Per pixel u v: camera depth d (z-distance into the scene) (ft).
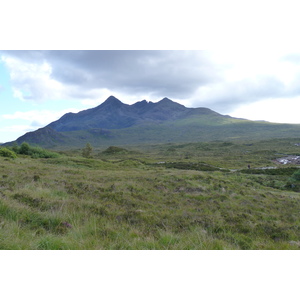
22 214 27.25
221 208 55.52
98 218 32.27
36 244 20.06
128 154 488.02
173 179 87.86
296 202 78.69
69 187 52.37
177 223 36.37
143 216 37.42
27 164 116.67
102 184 65.87
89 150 290.15
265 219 51.29
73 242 21.40
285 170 201.67
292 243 29.68
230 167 257.75
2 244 18.99
